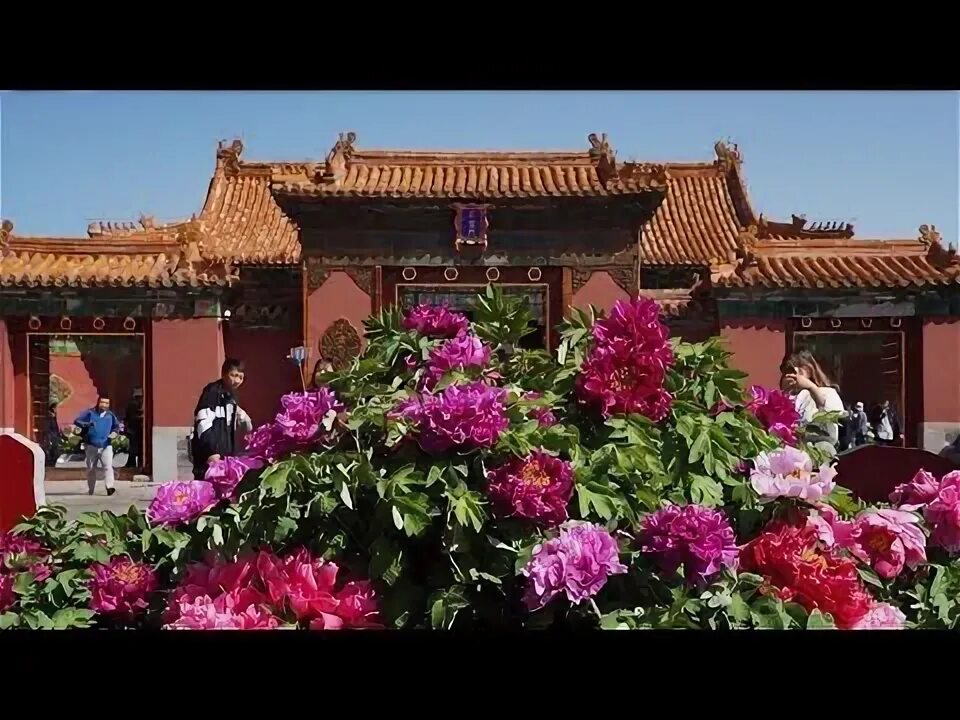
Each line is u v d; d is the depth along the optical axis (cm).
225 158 2056
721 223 1977
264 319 1770
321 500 262
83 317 1695
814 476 277
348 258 1625
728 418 299
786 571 257
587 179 1633
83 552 296
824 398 795
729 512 289
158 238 1769
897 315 1658
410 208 1606
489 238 1620
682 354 309
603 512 256
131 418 1773
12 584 286
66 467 1814
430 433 255
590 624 246
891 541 274
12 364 1689
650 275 1898
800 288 1645
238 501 277
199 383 1689
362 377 304
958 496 288
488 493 254
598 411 287
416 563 264
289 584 242
